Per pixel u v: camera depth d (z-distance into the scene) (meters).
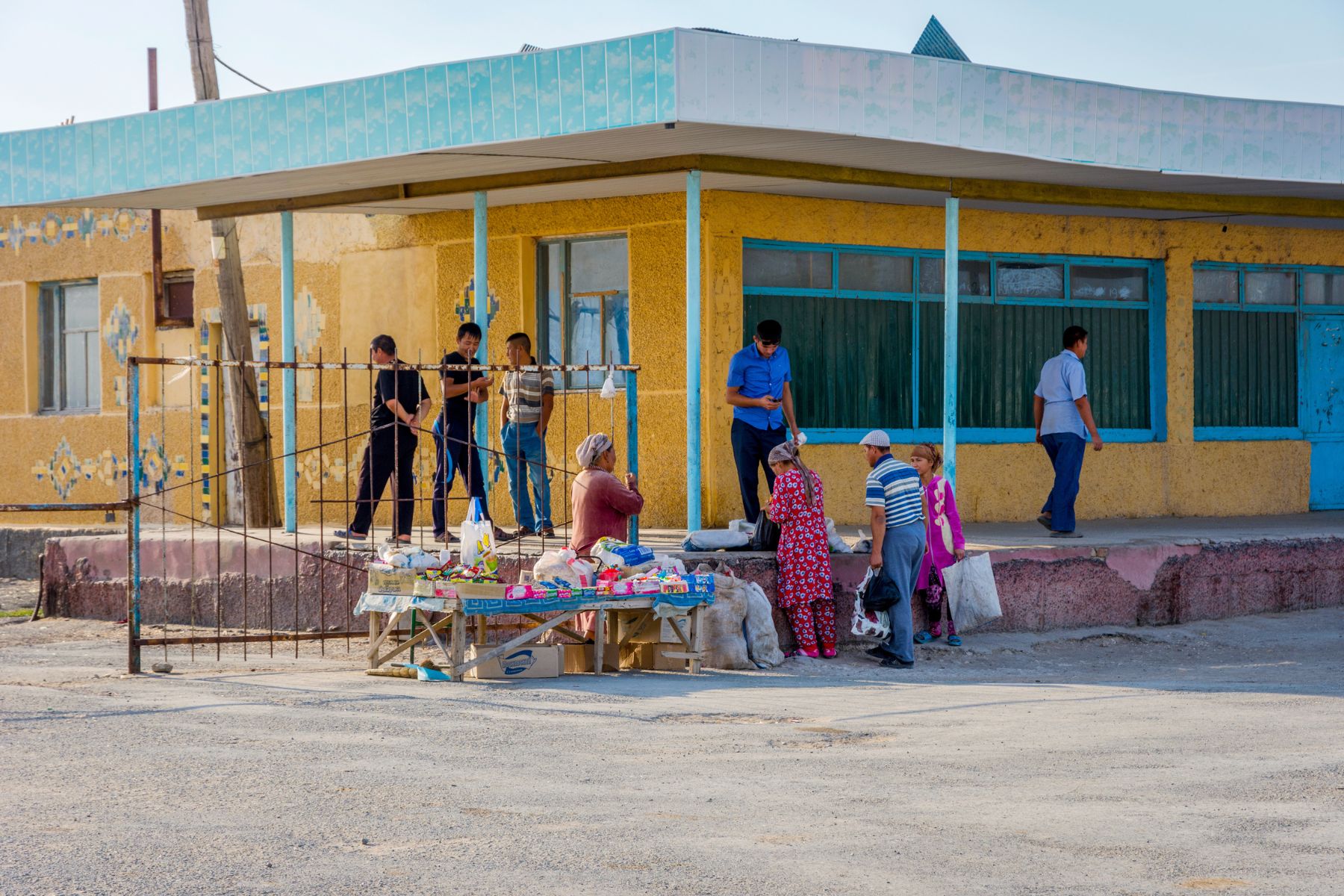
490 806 5.48
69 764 6.27
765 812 5.41
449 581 8.98
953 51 13.18
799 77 9.91
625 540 10.25
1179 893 4.35
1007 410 14.54
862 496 13.65
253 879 4.49
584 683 9.06
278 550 12.20
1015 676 10.09
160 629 12.73
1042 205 13.60
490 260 13.99
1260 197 13.98
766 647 10.20
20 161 12.74
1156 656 11.12
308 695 8.38
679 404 13.05
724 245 12.84
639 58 9.65
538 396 11.97
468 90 10.41
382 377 11.76
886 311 13.89
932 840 4.98
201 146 11.70
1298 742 6.87
